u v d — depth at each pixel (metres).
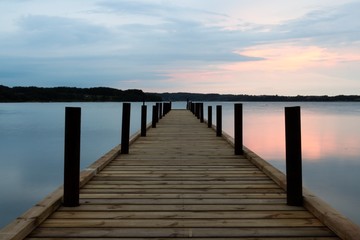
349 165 14.02
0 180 11.53
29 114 56.66
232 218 3.05
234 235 2.70
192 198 3.66
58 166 13.99
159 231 2.77
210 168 5.23
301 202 3.38
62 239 2.61
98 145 20.28
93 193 3.82
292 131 3.36
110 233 2.72
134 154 6.46
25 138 23.17
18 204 8.81
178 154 6.47
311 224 2.90
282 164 13.89
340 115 59.50
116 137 24.25
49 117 48.09
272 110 84.94
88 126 33.34
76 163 3.35
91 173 4.52
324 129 30.61
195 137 9.06
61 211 3.20
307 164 14.35
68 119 3.32
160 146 7.50
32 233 2.71
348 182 11.09
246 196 3.73
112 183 4.29
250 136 24.73
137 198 3.64
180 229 2.81
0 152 17.56
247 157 6.05
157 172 4.94
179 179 4.52
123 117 6.54
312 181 11.28
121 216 3.09
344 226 2.62
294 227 2.84
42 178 11.79
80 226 2.85
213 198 3.66
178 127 11.80
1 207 8.54
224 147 7.36
